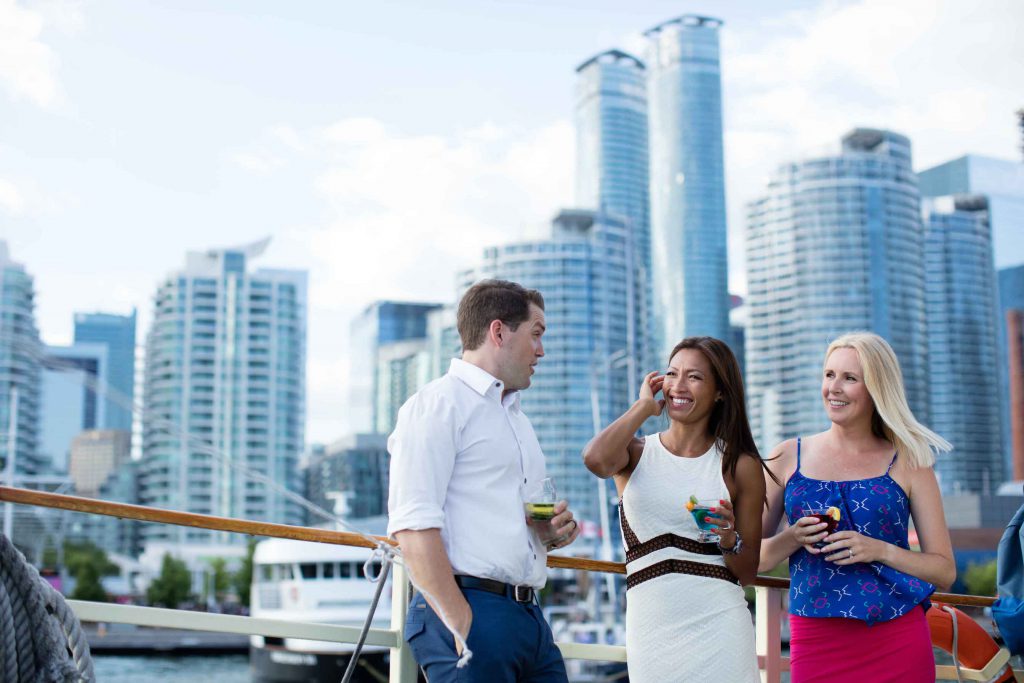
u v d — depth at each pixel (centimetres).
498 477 278
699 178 17525
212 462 15212
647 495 314
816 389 13612
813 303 13812
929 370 14162
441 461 268
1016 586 359
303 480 15838
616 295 12212
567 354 11838
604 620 3862
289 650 2908
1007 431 14838
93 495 15475
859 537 311
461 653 264
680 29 17988
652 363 12356
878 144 14275
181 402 15538
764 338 14200
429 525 260
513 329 288
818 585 320
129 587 10056
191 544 13025
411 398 279
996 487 14325
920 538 322
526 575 277
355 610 2809
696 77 17850
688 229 17362
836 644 317
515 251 12275
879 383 323
